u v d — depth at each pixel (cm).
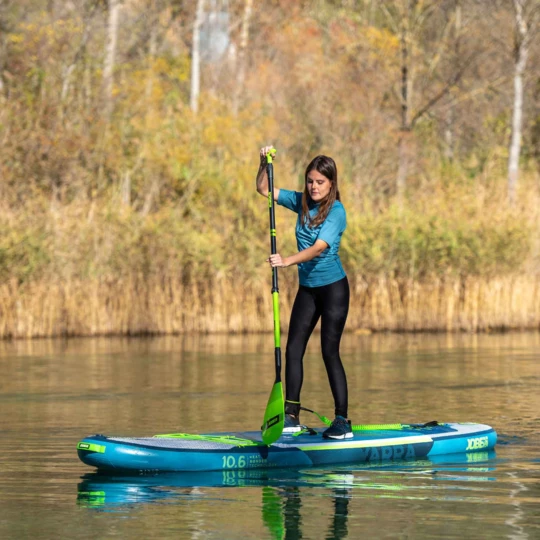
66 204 7062
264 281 6494
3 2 8350
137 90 8375
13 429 2628
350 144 9262
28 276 5997
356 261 6600
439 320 6706
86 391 3462
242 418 2820
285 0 11425
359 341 5788
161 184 7588
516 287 6844
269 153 2242
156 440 2103
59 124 7519
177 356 4803
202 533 1584
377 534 1577
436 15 10400
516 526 1620
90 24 8412
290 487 1902
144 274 6334
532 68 9494
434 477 2000
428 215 6844
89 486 1917
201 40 11994
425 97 10031
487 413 2931
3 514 1705
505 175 9388
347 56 10156
